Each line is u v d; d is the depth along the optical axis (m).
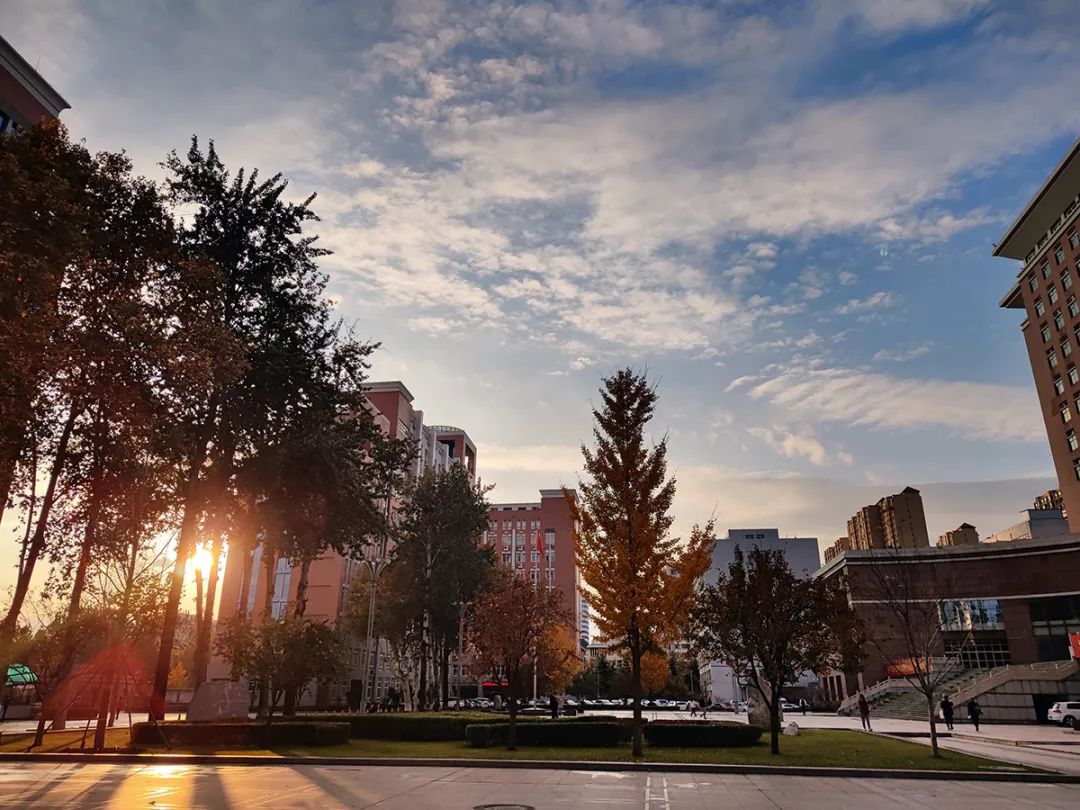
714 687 92.31
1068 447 70.94
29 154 15.58
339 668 24.02
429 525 53.91
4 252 13.30
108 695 21.58
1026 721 45.12
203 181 30.30
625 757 19.22
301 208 32.03
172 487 24.30
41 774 16.12
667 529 21.34
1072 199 70.56
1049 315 74.19
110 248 18.67
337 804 11.71
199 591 33.22
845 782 15.71
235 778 15.33
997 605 59.16
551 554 122.06
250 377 29.38
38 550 21.02
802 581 23.83
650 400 22.31
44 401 16.48
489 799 12.43
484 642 24.39
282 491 32.28
